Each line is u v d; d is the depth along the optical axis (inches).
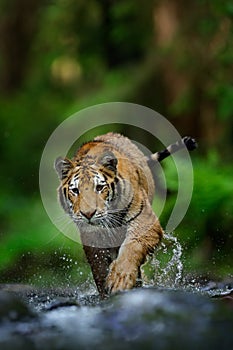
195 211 502.6
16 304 250.8
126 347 218.7
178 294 255.0
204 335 225.0
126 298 255.1
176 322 234.7
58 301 278.7
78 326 238.8
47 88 965.2
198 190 498.9
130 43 777.6
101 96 749.9
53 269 516.1
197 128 661.3
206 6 620.4
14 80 1024.9
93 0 792.3
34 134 869.8
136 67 754.8
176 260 398.0
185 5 673.6
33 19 986.1
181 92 672.4
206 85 634.2
